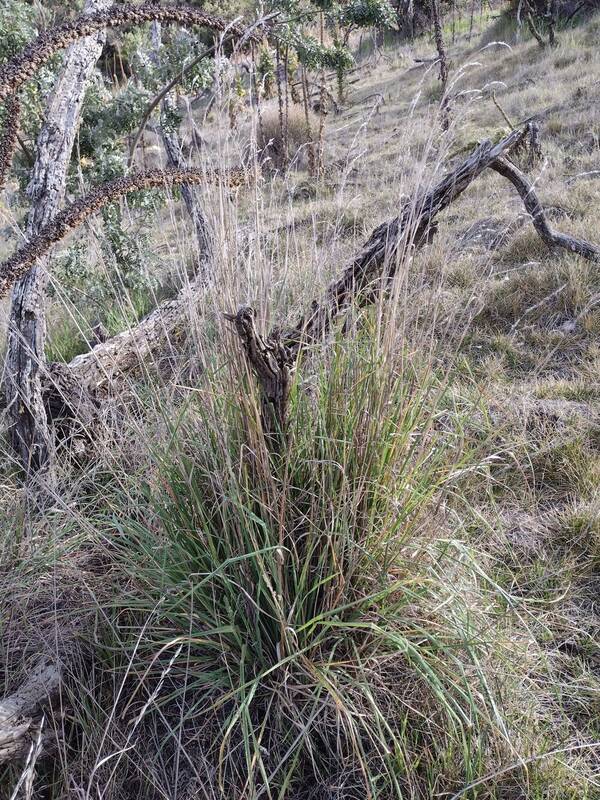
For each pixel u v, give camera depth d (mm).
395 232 3152
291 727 2154
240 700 2191
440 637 2254
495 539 2998
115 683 2332
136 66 4691
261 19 2457
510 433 3555
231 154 2475
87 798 2037
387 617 2232
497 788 2111
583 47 12430
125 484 2697
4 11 4402
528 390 3949
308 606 2258
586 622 2676
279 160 8938
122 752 2025
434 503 2443
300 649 2199
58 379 3439
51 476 3000
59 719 2279
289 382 2100
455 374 3020
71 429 3299
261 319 2180
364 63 16641
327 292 2541
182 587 2260
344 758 2113
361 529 2285
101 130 4512
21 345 3412
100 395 3645
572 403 3818
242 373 2133
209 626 2293
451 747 2133
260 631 2273
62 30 2525
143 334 3693
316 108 12766
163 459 2436
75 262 3990
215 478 2301
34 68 2512
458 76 2422
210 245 2371
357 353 2340
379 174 6285
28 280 3424
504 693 2303
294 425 2250
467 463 2912
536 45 13391
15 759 2158
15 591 2598
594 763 2223
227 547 2232
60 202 3760
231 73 2463
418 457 2387
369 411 2268
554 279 4984
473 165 3836
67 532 2766
